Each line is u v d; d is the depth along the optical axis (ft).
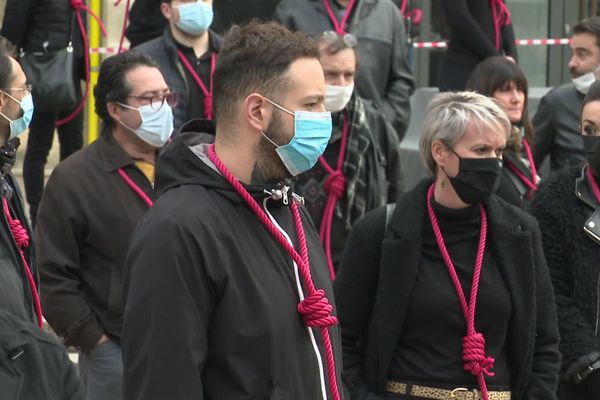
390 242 27.02
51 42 48.57
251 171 20.34
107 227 32.32
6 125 26.32
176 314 18.97
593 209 30.96
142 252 19.40
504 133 27.12
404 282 26.84
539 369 27.86
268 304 19.49
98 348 32.27
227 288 19.29
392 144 38.88
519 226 27.48
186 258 19.17
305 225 21.49
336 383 20.36
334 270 37.37
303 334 20.01
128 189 32.76
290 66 20.08
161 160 20.39
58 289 32.04
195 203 19.63
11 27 47.96
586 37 45.16
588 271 30.63
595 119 32.53
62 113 52.85
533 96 62.13
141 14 48.44
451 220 27.22
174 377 18.81
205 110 42.80
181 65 42.75
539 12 71.97
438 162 27.17
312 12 46.29
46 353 20.31
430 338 26.86
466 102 27.17
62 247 32.32
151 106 33.19
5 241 24.86
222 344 19.27
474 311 26.68
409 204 27.48
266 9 66.54
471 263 27.12
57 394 20.25
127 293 19.60
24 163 51.62
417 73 69.46
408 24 51.37
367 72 45.88
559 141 46.11
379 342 26.94
